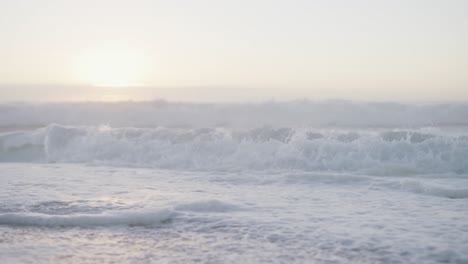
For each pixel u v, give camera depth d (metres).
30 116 22.20
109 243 5.44
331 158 11.37
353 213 6.67
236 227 5.99
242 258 4.87
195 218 6.45
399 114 21.30
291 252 5.02
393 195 7.98
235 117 22.52
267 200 7.63
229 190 8.57
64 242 5.48
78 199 7.67
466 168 10.42
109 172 10.89
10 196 7.91
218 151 12.39
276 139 13.28
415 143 11.36
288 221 6.24
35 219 6.31
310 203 7.39
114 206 7.16
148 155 12.83
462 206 7.05
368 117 21.38
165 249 5.21
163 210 6.49
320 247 5.16
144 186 8.97
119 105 23.34
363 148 11.41
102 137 13.85
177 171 11.07
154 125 21.48
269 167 11.38
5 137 14.71
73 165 12.23
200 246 5.29
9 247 5.29
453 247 5.04
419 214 6.55
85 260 4.86
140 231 5.92
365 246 5.14
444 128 18.73
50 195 8.00
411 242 5.23
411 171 10.44
